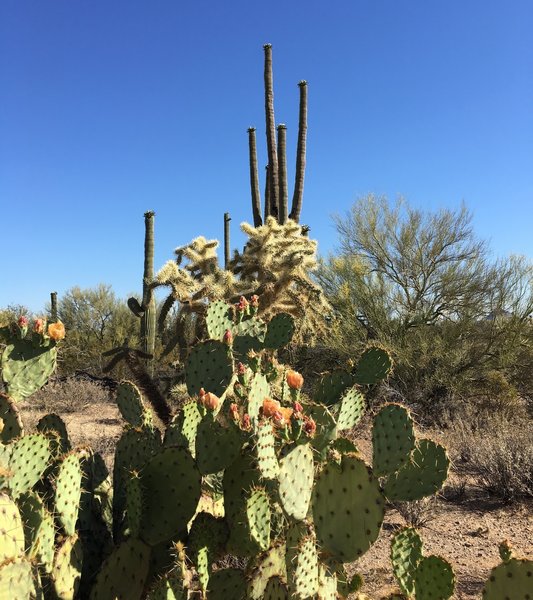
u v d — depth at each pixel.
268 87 10.23
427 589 2.69
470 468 6.99
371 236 12.12
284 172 10.32
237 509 2.65
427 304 11.70
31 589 2.10
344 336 11.12
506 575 2.22
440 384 10.54
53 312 18.80
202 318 6.98
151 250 11.52
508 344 10.74
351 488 2.30
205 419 2.76
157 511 2.63
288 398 3.52
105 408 11.51
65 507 2.46
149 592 2.50
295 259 7.02
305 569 2.19
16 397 3.35
